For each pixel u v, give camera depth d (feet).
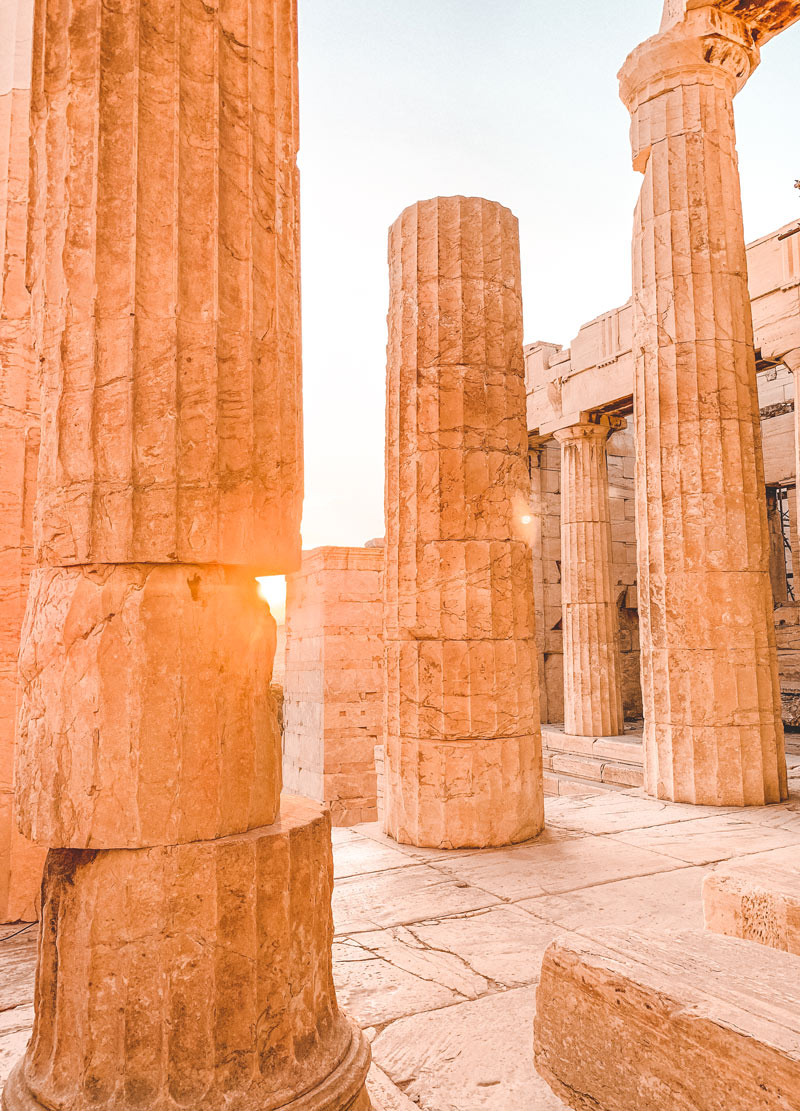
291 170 9.63
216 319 8.34
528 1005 11.56
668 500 26.89
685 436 26.68
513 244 22.77
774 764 25.82
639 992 8.17
